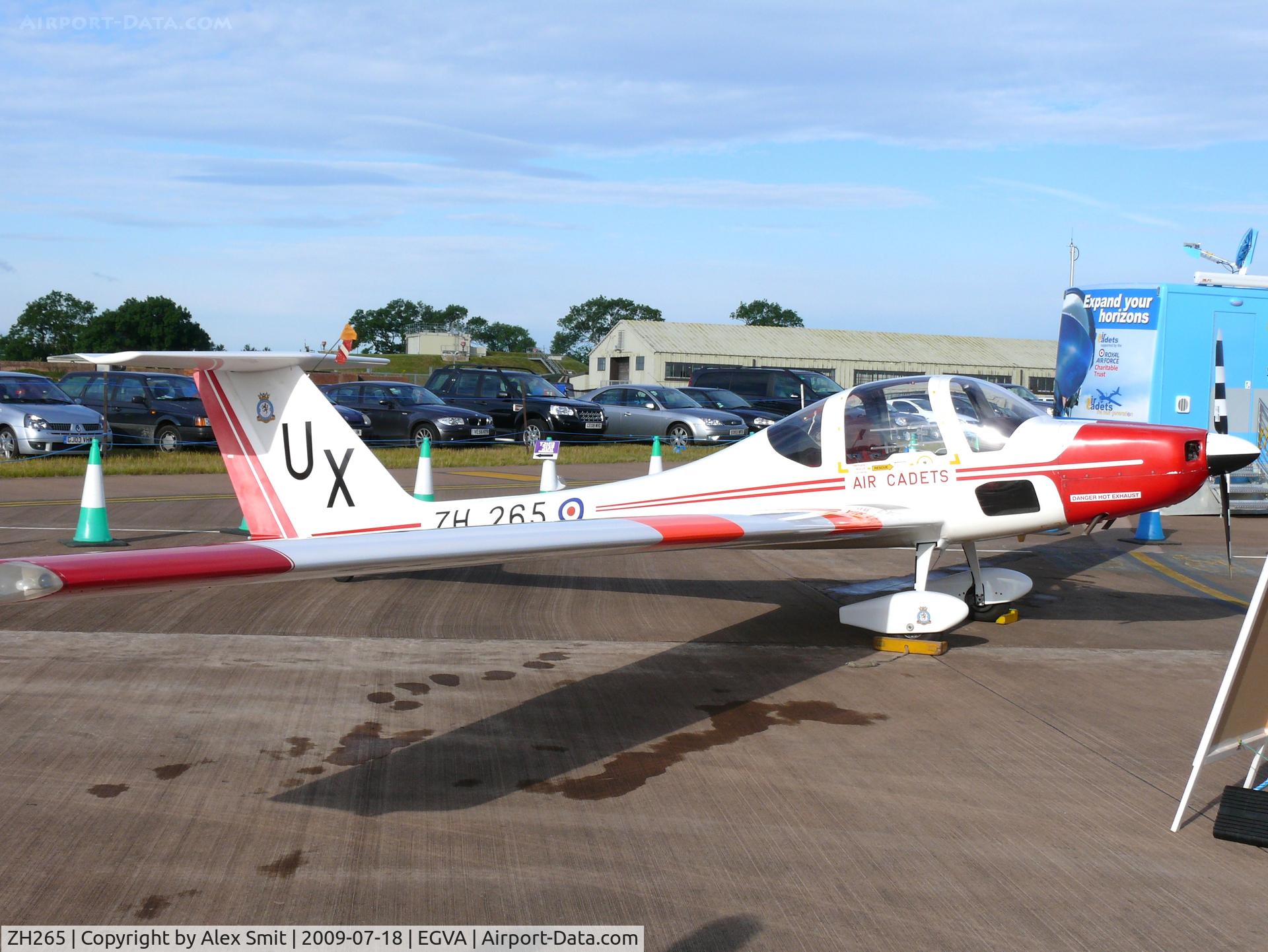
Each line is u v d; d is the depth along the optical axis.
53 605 7.23
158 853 3.67
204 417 17.97
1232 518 13.00
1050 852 3.79
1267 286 12.04
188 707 5.20
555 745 4.81
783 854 3.74
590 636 6.77
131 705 5.20
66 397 17.59
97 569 3.03
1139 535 11.01
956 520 6.64
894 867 3.66
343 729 4.95
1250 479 12.34
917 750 4.81
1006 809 4.16
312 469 7.23
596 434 21.27
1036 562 9.84
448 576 8.66
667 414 21.47
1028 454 6.52
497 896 3.42
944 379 6.84
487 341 129.12
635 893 3.45
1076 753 4.79
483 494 13.31
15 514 11.27
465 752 4.69
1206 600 8.18
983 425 6.66
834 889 3.49
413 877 3.54
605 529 4.91
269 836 3.82
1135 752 4.82
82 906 3.32
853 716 5.28
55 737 4.75
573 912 3.33
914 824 4.01
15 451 16.47
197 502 12.52
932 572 9.07
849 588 8.39
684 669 6.06
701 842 3.83
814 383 25.02
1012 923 3.29
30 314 91.25
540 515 7.42
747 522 5.74
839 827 3.98
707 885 3.51
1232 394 11.99
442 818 4.00
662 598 7.96
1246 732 4.15
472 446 20.59
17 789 4.18
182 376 19.08
